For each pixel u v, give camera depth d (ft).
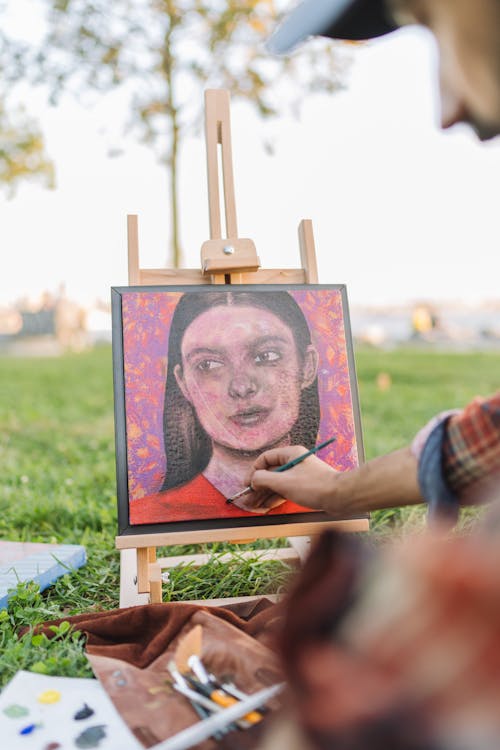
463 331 32.53
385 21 3.08
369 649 1.85
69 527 8.44
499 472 3.22
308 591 2.07
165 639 4.49
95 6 17.87
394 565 1.98
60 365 25.11
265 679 3.90
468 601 1.75
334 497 4.30
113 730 3.62
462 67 2.35
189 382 5.70
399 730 1.74
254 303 5.96
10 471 10.98
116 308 5.78
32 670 4.27
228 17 17.93
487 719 1.69
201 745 3.32
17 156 21.49
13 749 3.46
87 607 6.13
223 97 6.63
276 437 5.69
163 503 5.42
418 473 3.43
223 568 6.76
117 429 5.53
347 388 5.92
